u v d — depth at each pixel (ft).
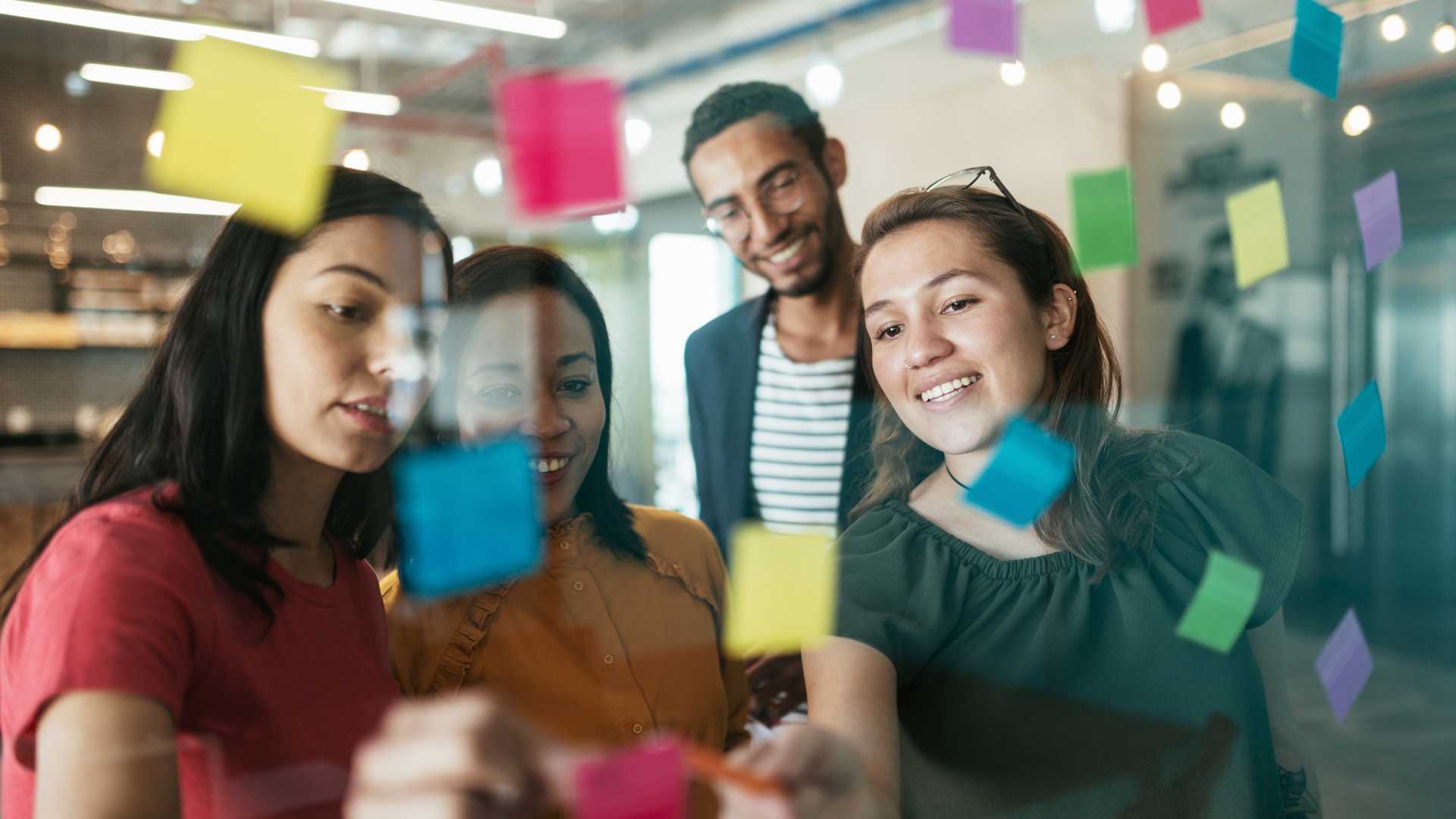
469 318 2.18
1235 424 11.12
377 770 1.65
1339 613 11.32
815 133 3.90
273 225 1.90
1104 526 2.91
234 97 1.59
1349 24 10.85
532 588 2.35
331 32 4.16
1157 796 2.75
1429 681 9.87
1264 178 10.62
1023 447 2.43
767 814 1.79
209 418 1.92
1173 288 10.64
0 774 1.72
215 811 1.83
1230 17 9.29
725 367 3.27
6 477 6.64
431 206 2.16
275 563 2.01
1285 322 11.46
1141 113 9.23
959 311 2.87
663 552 2.74
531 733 1.72
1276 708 3.28
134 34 5.42
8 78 8.14
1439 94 10.89
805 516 3.20
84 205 8.78
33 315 9.14
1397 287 11.87
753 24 5.39
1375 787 7.68
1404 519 12.10
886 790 2.45
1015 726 2.74
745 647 2.28
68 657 1.65
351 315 1.94
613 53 5.13
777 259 3.55
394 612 2.21
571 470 2.45
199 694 1.84
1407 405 12.17
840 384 3.32
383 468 2.02
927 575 2.85
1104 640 2.84
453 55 4.99
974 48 2.49
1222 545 3.06
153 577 1.77
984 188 3.03
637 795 1.70
